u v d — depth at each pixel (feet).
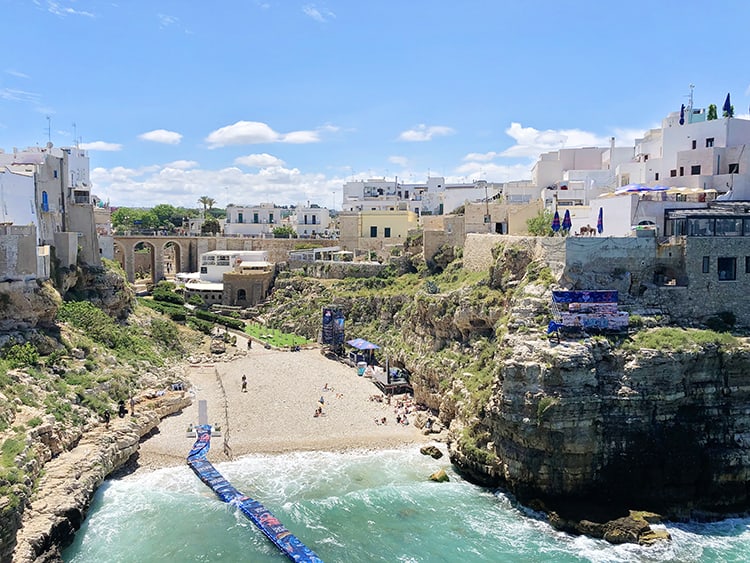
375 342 285.64
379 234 400.67
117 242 398.21
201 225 539.29
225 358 272.31
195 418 197.88
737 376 154.40
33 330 181.88
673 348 150.92
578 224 231.71
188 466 166.20
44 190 226.79
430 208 504.84
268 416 203.10
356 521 141.08
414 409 212.23
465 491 156.66
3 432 133.90
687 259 170.40
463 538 134.82
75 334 203.62
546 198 282.77
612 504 146.61
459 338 214.90
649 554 128.88
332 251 397.80
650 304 168.55
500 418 152.97
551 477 146.20
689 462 147.43
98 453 149.48
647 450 147.54
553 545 132.46
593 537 135.44
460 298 214.69
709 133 234.58
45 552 118.42
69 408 161.79
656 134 302.45
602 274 172.24
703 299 170.71
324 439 186.29
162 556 126.21
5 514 111.24
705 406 153.07
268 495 152.35
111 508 143.84
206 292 379.76
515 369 150.30
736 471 149.48
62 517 125.18
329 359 277.64
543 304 165.68
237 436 186.29
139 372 212.23
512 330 165.07
